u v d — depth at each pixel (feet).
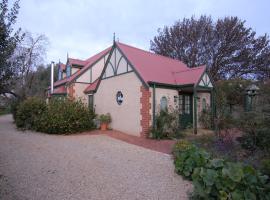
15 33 14.52
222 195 11.61
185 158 17.84
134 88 38.65
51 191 14.69
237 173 11.67
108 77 45.93
